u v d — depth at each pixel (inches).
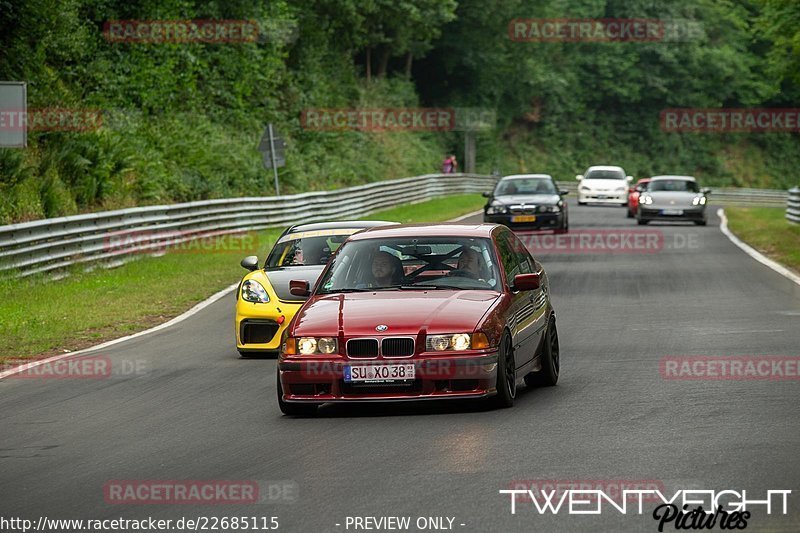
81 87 5506.9
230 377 1770.4
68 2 5349.4
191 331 2373.3
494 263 1525.6
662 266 3540.8
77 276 3319.4
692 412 1346.0
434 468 1091.3
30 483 1102.4
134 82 5954.7
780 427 1240.8
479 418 1353.3
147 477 1108.5
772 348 1878.7
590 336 2107.5
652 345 1963.6
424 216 6333.7
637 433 1227.9
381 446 1207.6
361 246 1573.6
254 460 1166.3
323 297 1501.0
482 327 1379.2
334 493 1009.5
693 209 5511.8
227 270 3659.0
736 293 2778.1
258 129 7121.1
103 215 3654.0
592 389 1544.0
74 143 4589.1
